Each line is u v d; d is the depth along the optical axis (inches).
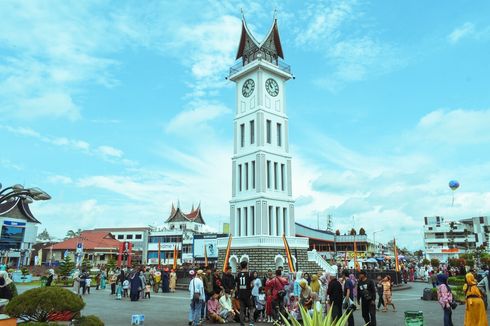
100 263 3885.3
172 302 1218.6
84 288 1546.5
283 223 2107.5
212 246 2815.0
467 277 617.0
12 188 600.1
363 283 713.0
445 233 5000.0
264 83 2236.7
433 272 1740.9
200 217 5004.9
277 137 2225.6
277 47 2459.4
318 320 321.4
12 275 2117.4
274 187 2108.8
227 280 839.1
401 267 2289.6
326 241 3752.5
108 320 820.6
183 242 4042.8
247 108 2265.0
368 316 698.8
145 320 824.3
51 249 3890.3
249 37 2439.7
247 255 1886.1
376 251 4771.2
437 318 853.8
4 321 454.6
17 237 3348.9
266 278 932.0
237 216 2137.1
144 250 4178.2
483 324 588.4
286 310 700.0
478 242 4840.1
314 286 783.1
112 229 4805.6
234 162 2233.0
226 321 813.2
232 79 2385.6
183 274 1934.1
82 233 4365.2
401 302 1192.2
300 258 1980.8
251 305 778.8
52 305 512.7
